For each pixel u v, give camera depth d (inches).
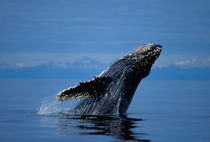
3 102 4148.6
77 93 2711.6
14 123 2405.3
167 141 1867.6
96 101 2864.2
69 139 1846.7
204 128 2288.4
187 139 1925.4
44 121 2476.6
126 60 2979.8
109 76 2925.7
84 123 2361.0
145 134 2022.6
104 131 2060.8
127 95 2938.0
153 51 2962.6
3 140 1857.8
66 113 2938.0
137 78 2997.0
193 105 3949.3
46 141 1817.2
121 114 2874.0
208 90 7667.3
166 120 2652.6
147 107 3703.3
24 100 4466.0
